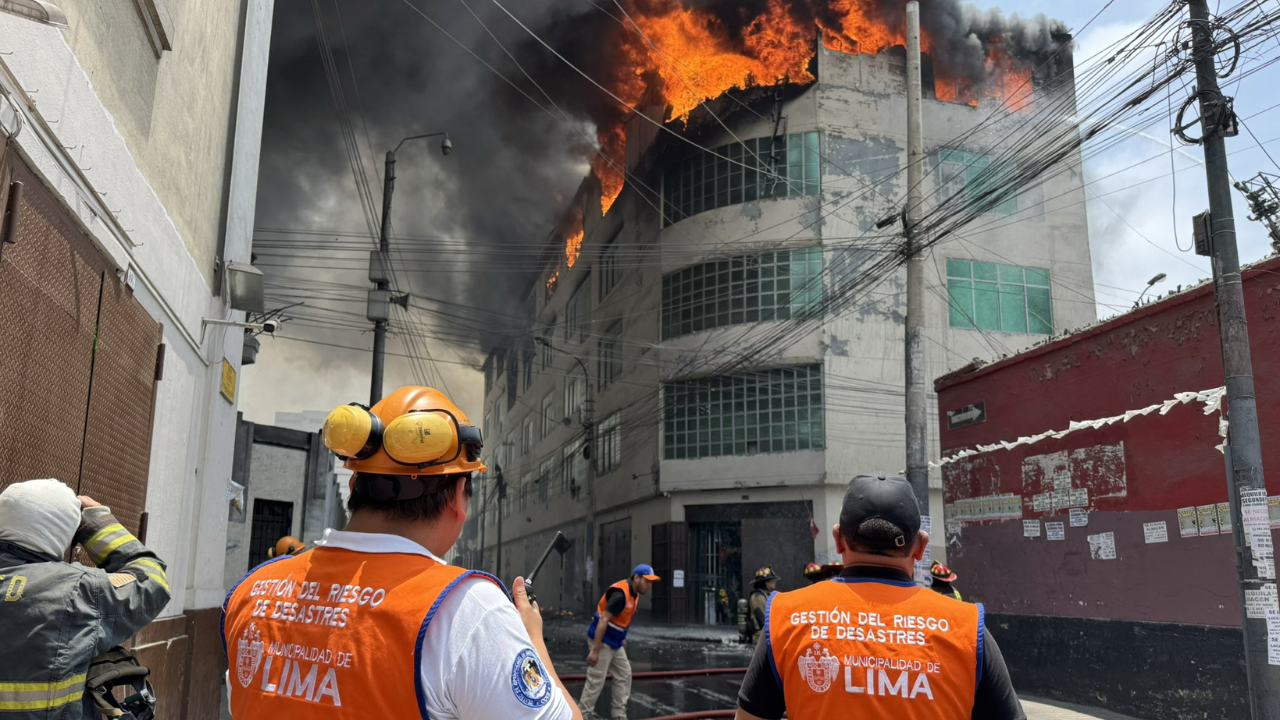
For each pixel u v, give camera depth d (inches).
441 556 61.7
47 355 137.3
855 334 947.3
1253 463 268.5
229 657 59.9
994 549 452.8
